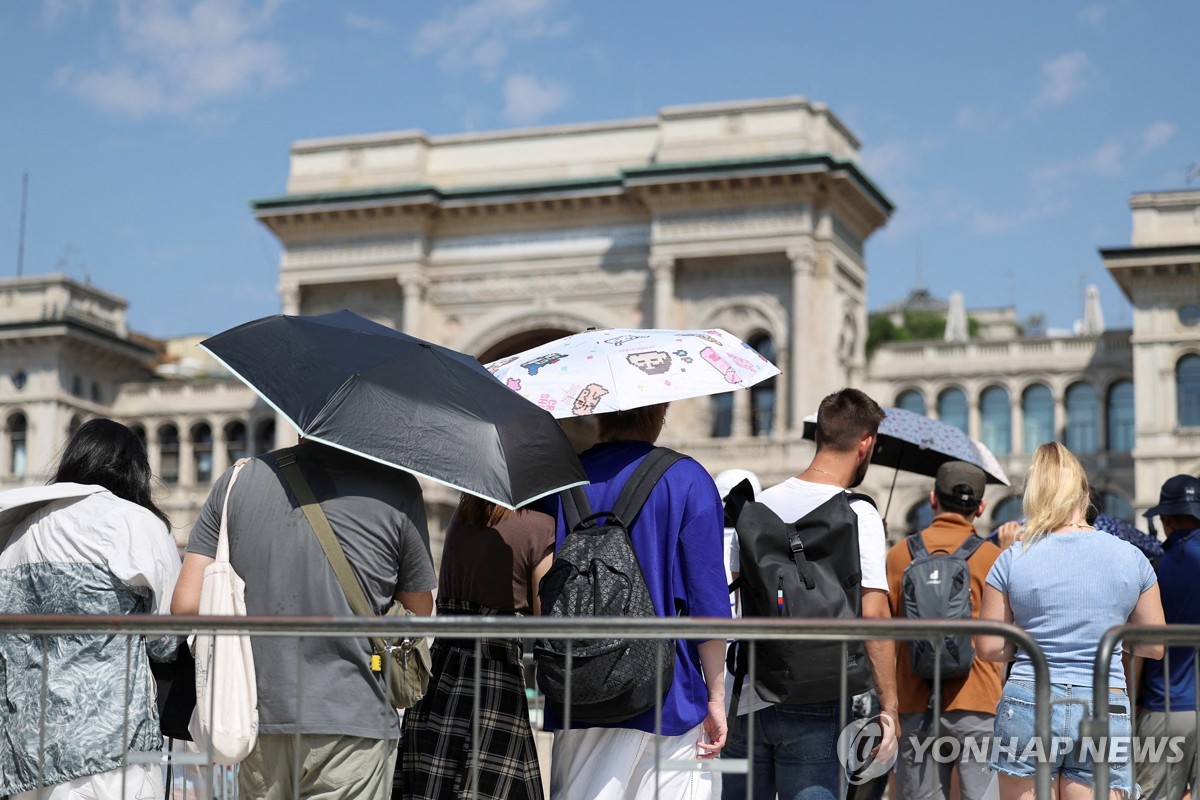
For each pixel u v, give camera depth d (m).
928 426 13.58
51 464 9.45
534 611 8.57
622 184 63.38
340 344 8.57
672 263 62.16
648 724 7.96
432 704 8.61
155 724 8.49
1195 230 57.75
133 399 77.50
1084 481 8.91
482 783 8.39
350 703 7.98
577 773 8.11
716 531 8.23
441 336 66.81
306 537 8.09
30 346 73.12
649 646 7.61
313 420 8.05
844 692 7.56
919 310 104.06
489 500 7.96
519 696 8.59
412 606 8.35
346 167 67.56
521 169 66.25
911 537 11.09
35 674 8.42
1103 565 8.56
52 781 8.21
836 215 62.50
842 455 9.09
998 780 8.85
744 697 8.94
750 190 61.19
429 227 66.88
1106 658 7.54
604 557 7.86
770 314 61.78
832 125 63.03
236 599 8.05
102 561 8.51
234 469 8.36
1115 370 62.53
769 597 8.22
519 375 9.24
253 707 7.90
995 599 8.88
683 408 63.47
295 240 67.75
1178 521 11.30
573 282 65.06
